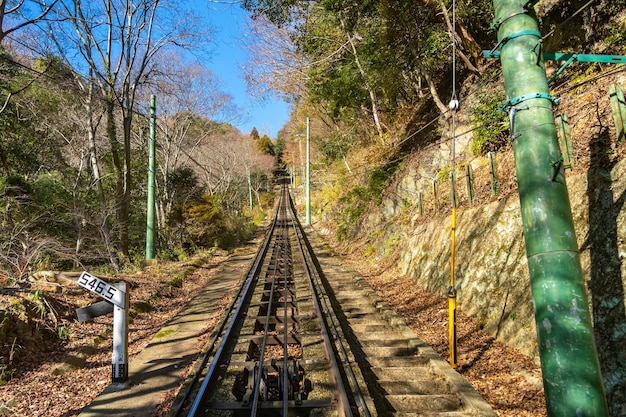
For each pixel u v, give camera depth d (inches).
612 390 178.4
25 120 684.7
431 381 226.4
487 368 235.3
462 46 553.0
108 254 591.5
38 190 601.6
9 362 237.3
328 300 394.3
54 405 210.4
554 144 115.6
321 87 765.3
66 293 343.6
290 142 3659.0
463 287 335.3
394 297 423.8
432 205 513.7
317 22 619.8
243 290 450.0
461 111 548.4
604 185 230.5
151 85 734.5
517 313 256.2
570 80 366.6
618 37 324.8
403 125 808.3
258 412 199.5
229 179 1656.0
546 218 110.5
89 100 652.1
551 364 103.1
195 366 239.0
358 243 770.8
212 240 935.0
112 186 784.3
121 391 225.6
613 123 259.9
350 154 1144.2
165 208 1024.2
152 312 407.2
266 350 294.0
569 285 105.3
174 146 1167.0
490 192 373.4
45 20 478.9
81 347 285.9
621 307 191.8
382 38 588.1
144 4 650.8
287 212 2053.4
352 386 211.8
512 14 127.4
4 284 317.7
